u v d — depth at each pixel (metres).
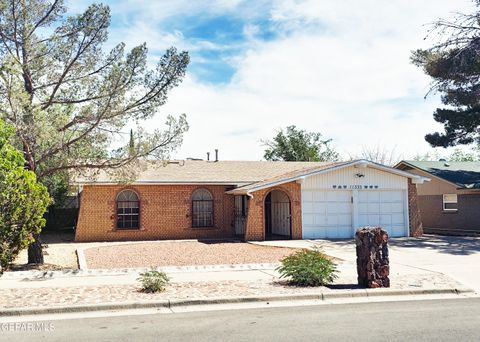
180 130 16.33
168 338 7.14
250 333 7.39
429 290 10.84
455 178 29.30
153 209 25.33
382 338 7.05
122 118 15.98
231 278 12.45
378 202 24.83
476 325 7.83
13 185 13.95
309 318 8.43
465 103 27.03
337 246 20.69
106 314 8.92
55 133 15.02
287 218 25.70
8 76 14.27
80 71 16.23
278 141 51.50
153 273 10.88
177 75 16.19
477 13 23.28
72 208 29.61
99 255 18.06
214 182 26.02
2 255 13.70
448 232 29.22
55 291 10.66
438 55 26.59
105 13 16.02
